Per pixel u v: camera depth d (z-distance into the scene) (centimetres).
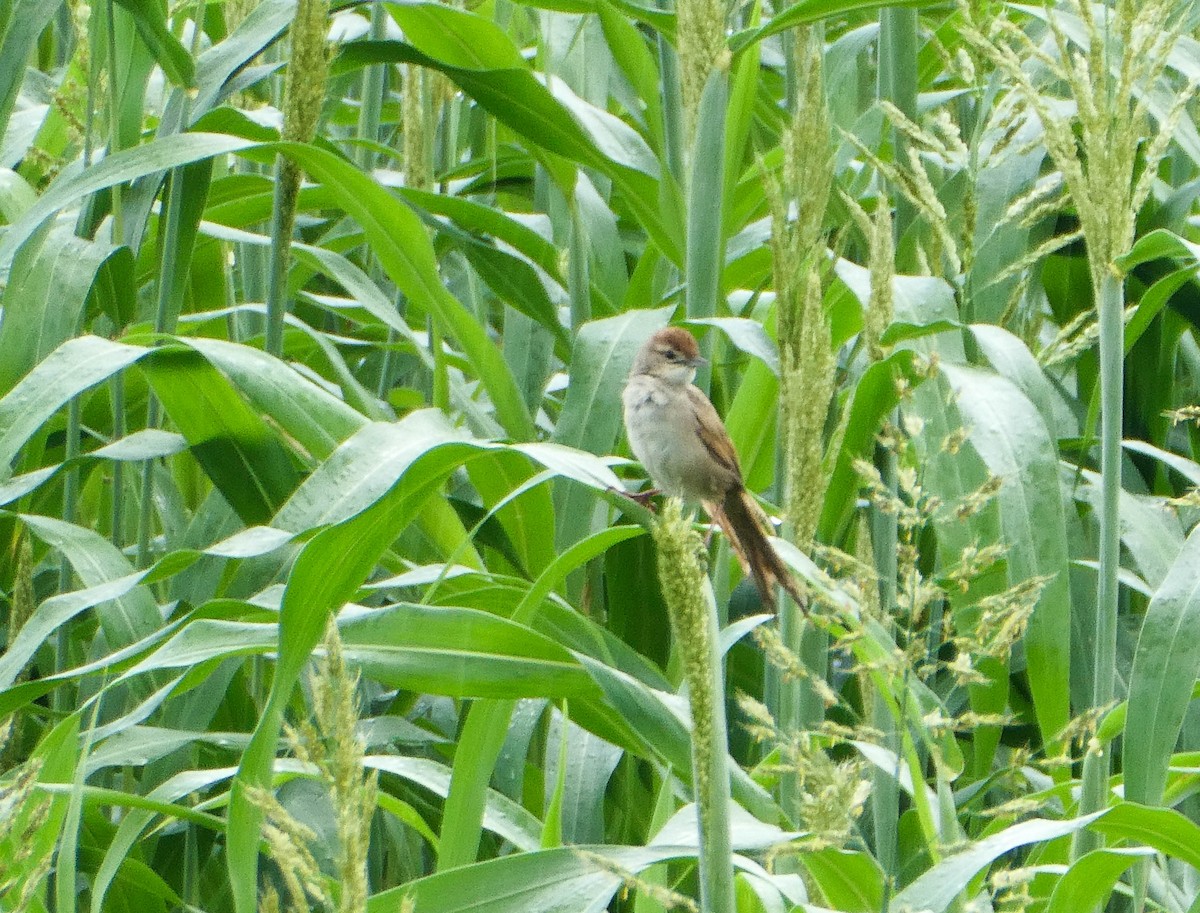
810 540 655
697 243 806
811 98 670
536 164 1108
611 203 1188
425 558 849
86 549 798
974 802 781
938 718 523
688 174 831
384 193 809
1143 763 595
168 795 664
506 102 893
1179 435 1061
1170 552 803
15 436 714
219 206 996
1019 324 933
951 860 531
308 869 433
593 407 824
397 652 609
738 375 1034
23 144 1191
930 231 914
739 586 920
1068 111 944
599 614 890
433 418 647
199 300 1023
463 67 934
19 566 855
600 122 1051
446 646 609
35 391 724
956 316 809
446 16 909
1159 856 737
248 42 903
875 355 726
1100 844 616
